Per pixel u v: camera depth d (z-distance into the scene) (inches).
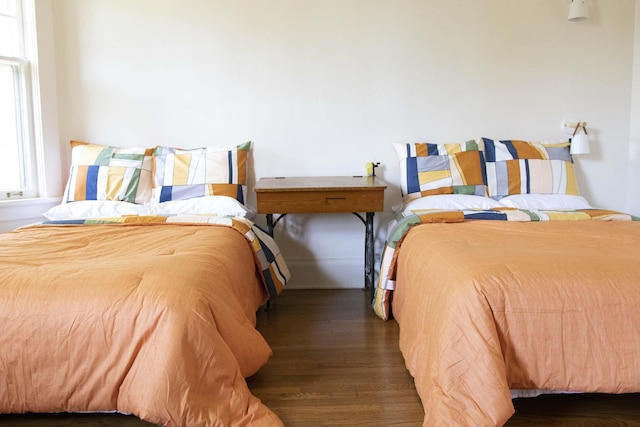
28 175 117.3
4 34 112.0
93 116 123.0
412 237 91.3
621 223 94.0
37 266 65.3
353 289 128.4
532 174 118.0
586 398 71.6
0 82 111.7
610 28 125.4
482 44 124.3
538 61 125.3
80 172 112.6
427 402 60.7
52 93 118.1
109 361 56.6
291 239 128.6
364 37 123.1
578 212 102.0
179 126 124.1
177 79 122.9
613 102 127.7
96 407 57.8
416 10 122.7
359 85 124.5
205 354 57.6
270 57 123.0
